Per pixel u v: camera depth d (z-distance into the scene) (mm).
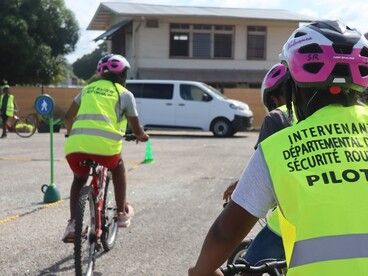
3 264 4789
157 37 30156
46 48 32688
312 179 1636
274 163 1696
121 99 4590
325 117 1770
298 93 1904
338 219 1576
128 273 4598
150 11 30047
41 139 17766
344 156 1676
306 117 1866
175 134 21219
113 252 5164
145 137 4922
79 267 3846
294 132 1752
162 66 30344
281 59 1953
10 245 5371
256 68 31219
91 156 4375
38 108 7461
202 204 7426
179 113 20000
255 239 2883
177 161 12188
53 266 4754
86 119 4438
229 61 30938
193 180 9500
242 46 30984
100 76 4816
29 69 32781
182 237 5719
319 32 1773
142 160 12273
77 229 3840
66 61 35531
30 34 32938
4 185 8828
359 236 1558
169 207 7219
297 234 1601
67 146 4438
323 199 1601
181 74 30031
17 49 31656
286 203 1647
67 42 34469
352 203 1594
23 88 25062
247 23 30797
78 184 4527
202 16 29719
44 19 32969
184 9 31641
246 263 2229
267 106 3230
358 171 1648
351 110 1795
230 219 1740
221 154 13711
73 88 25250
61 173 10133
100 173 4578
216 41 30812
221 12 31500
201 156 13219
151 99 20094
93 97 4531
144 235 5785
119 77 4738
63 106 25219
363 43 1782
